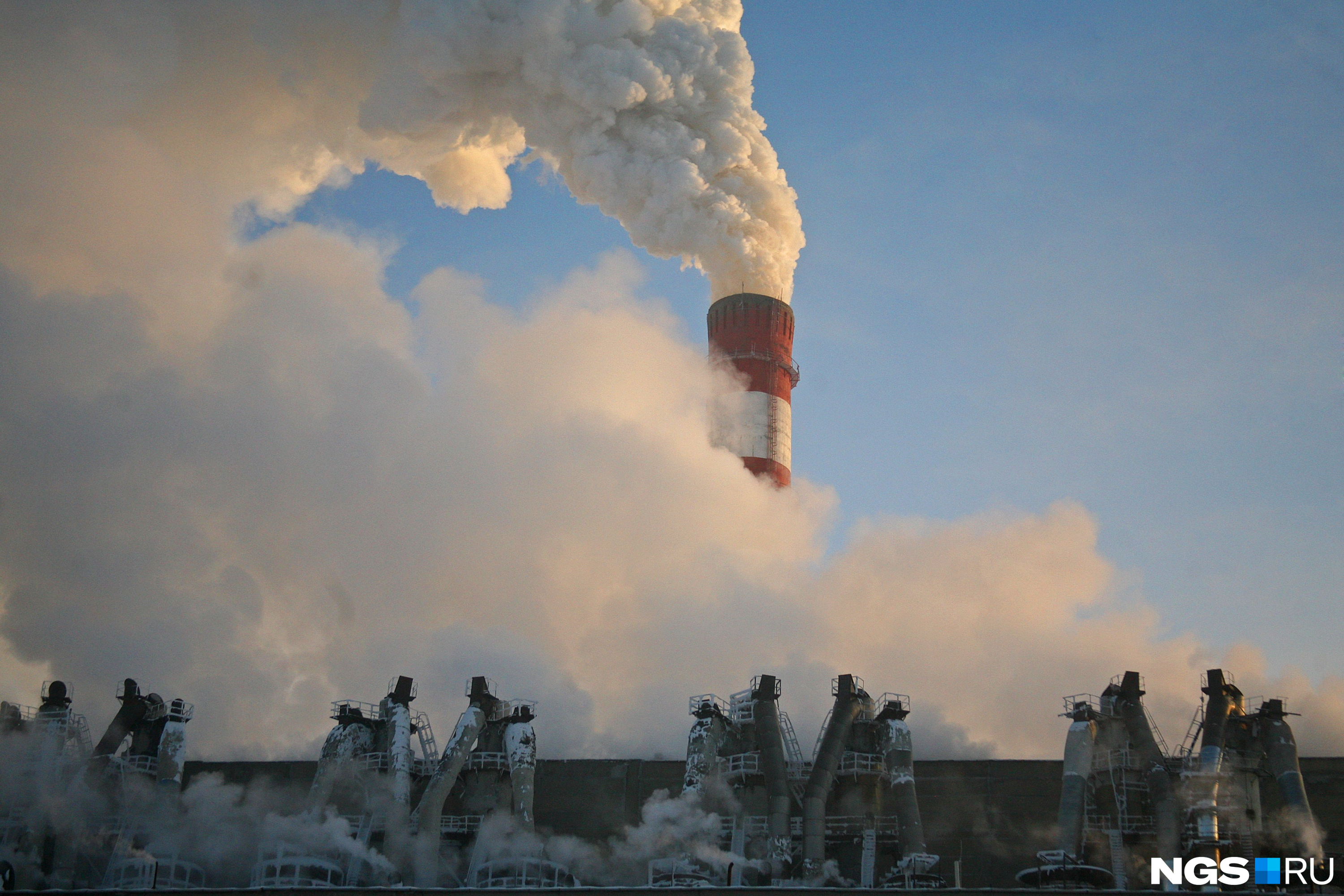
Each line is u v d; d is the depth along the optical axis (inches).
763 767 2721.5
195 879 2827.3
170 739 2886.3
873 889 2203.5
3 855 2691.9
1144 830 2581.2
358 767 2839.6
